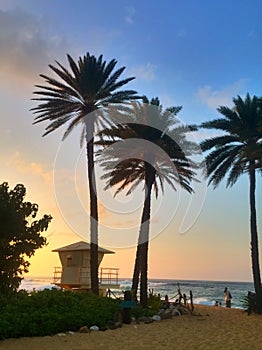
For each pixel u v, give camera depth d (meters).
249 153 19.52
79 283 26.05
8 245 12.86
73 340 10.39
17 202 13.16
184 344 10.36
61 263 27.83
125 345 10.02
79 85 20.92
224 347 10.03
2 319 10.51
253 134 20.77
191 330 12.98
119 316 14.05
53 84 20.77
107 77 21.33
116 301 16.95
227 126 21.50
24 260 13.34
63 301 13.96
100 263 27.19
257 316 17.67
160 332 12.37
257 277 19.94
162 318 16.08
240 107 21.59
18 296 13.52
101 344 10.02
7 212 12.84
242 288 105.31
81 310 13.36
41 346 9.45
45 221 13.66
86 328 11.88
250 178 21.75
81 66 21.17
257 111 21.36
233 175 21.19
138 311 16.16
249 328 13.70
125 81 21.47
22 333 10.46
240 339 11.27
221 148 21.44
